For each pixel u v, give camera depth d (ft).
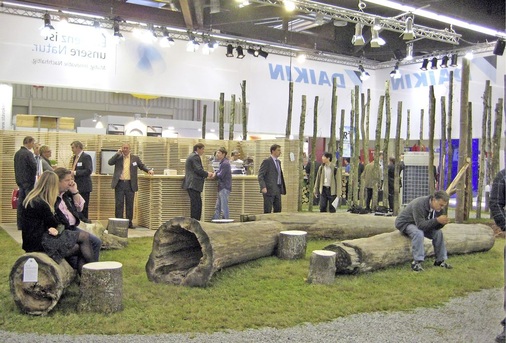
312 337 14.28
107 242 26.25
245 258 22.47
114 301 15.87
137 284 19.40
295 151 45.01
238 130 60.59
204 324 15.08
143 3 57.16
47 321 14.98
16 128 45.44
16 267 15.65
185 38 53.98
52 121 46.68
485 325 15.62
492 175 42.04
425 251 24.82
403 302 17.85
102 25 49.67
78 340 13.65
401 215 24.07
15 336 13.84
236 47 56.29
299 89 62.08
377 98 67.72
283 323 15.34
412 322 15.84
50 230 16.90
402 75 65.21
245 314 16.12
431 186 41.42
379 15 51.39
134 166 34.76
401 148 65.67
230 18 51.72
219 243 19.92
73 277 18.11
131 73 51.26
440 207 22.86
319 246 28.27
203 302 17.33
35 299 15.69
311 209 47.42
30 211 16.72
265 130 59.77
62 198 18.76
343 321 15.80
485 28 46.78
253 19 51.39
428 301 18.19
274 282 20.18
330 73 64.34
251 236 22.74
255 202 39.27
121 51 50.70
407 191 45.65
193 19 50.21
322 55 63.31
